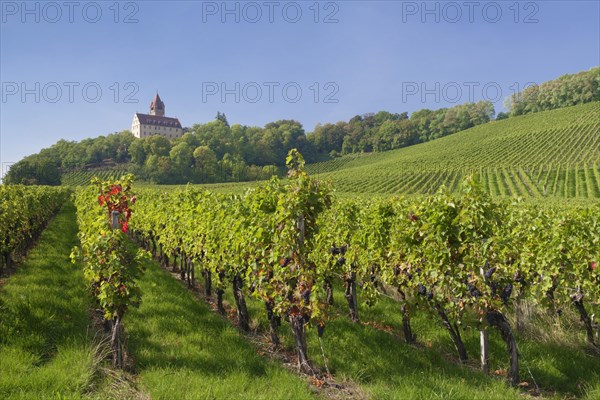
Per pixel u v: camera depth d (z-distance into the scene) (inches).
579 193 1800.0
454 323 261.1
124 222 299.6
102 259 236.8
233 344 256.4
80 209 608.1
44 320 259.9
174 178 4552.2
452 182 2464.3
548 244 303.3
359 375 228.8
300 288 239.8
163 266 560.7
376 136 6077.8
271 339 279.7
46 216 903.7
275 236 248.8
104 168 4975.4
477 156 3250.5
